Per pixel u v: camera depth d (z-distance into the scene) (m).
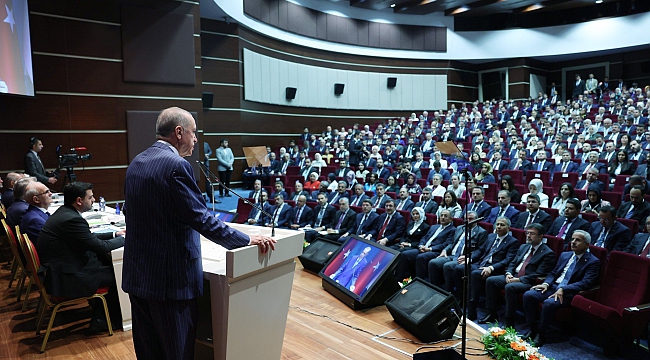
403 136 12.74
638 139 9.16
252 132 12.60
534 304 3.64
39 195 3.51
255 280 1.93
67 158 5.75
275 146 13.59
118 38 7.19
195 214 1.64
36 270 2.82
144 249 1.66
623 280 3.54
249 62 12.36
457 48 17.53
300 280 4.54
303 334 3.10
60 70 6.72
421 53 17.25
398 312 3.21
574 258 3.85
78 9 6.84
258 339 2.00
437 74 17.50
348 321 3.39
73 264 2.90
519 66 17.44
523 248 4.20
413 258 5.09
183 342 1.71
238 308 1.86
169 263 1.66
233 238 1.76
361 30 16.25
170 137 1.77
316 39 15.02
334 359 2.71
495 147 9.84
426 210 6.34
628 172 7.32
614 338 3.27
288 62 14.12
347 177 9.16
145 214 1.65
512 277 4.01
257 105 12.80
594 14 16.25
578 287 3.64
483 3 15.44
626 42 15.80
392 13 16.78
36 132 6.56
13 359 2.65
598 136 9.05
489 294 4.04
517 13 16.28
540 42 17.08
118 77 7.22
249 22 12.21
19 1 5.80
